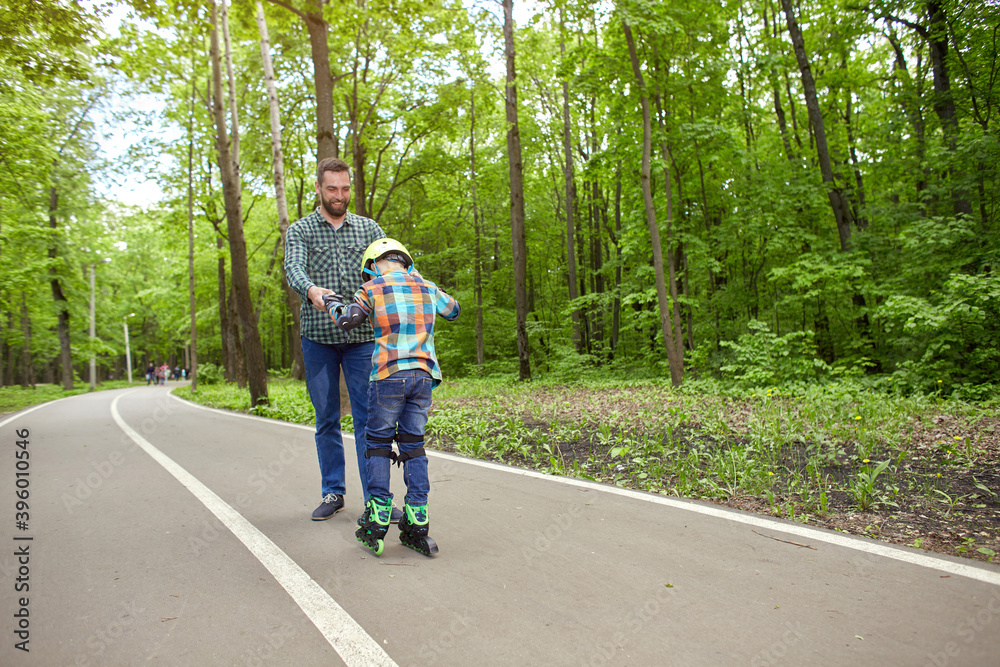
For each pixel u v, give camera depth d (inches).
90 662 69.6
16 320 1290.6
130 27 419.2
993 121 439.8
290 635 76.8
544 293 1152.8
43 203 832.9
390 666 68.6
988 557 106.0
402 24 412.8
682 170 568.4
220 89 517.3
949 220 380.8
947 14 439.8
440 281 1090.7
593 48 497.7
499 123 895.7
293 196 1013.2
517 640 74.4
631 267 655.1
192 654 71.8
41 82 354.0
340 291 133.9
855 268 450.0
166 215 879.1
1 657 70.6
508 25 605.9
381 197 948.0
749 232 536.4
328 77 385.4
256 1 421.1
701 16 486.3
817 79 642.8
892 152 496.7
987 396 331.9
